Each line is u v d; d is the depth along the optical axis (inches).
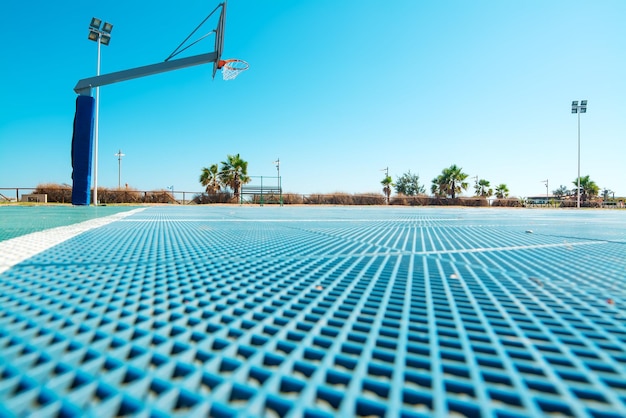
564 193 2287.2
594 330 29.0
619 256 75.5
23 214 227.3
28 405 16.2
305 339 26.1
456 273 55.6
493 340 26.5
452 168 1478.8
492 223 212.5
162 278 47.9
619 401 17.8
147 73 289.4
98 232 114.8
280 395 18.3
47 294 38.0
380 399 18.0
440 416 16.4
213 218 223.1
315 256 72.3
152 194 884.6
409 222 215.5
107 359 21.7
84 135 284.8
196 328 27.9
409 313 33.6
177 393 17.9
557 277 52.9
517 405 17.5
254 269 56.7
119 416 15.7
